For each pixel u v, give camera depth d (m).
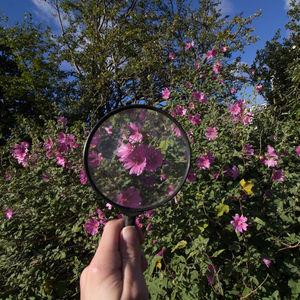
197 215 1.52
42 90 9.99
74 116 7.84
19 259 1.95
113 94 7.04
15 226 2.23
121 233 0.62
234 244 1.46
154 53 5.18
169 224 1.57
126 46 7.50
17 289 1.89
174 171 0.80
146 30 8.50
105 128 0.74
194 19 6.27
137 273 0.57
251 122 2.32
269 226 1.63
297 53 6.49
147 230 1.55
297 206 1.62
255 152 2.14
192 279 1.27
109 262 0.57
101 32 8.49
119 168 0.74
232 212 1.74
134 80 5.54
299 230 1.73
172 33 6.09
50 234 2.25
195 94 2.54
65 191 2.11
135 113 0.77
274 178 1.80
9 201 2.31
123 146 0.76
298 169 2.08
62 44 9.52
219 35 5.06
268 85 4.69
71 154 2.28
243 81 4.26
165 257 1.51
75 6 9.58
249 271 1.45
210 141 2.04
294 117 2.89
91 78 7.74
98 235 1.81
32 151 2.62
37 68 9.72
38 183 2.36
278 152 1.96
